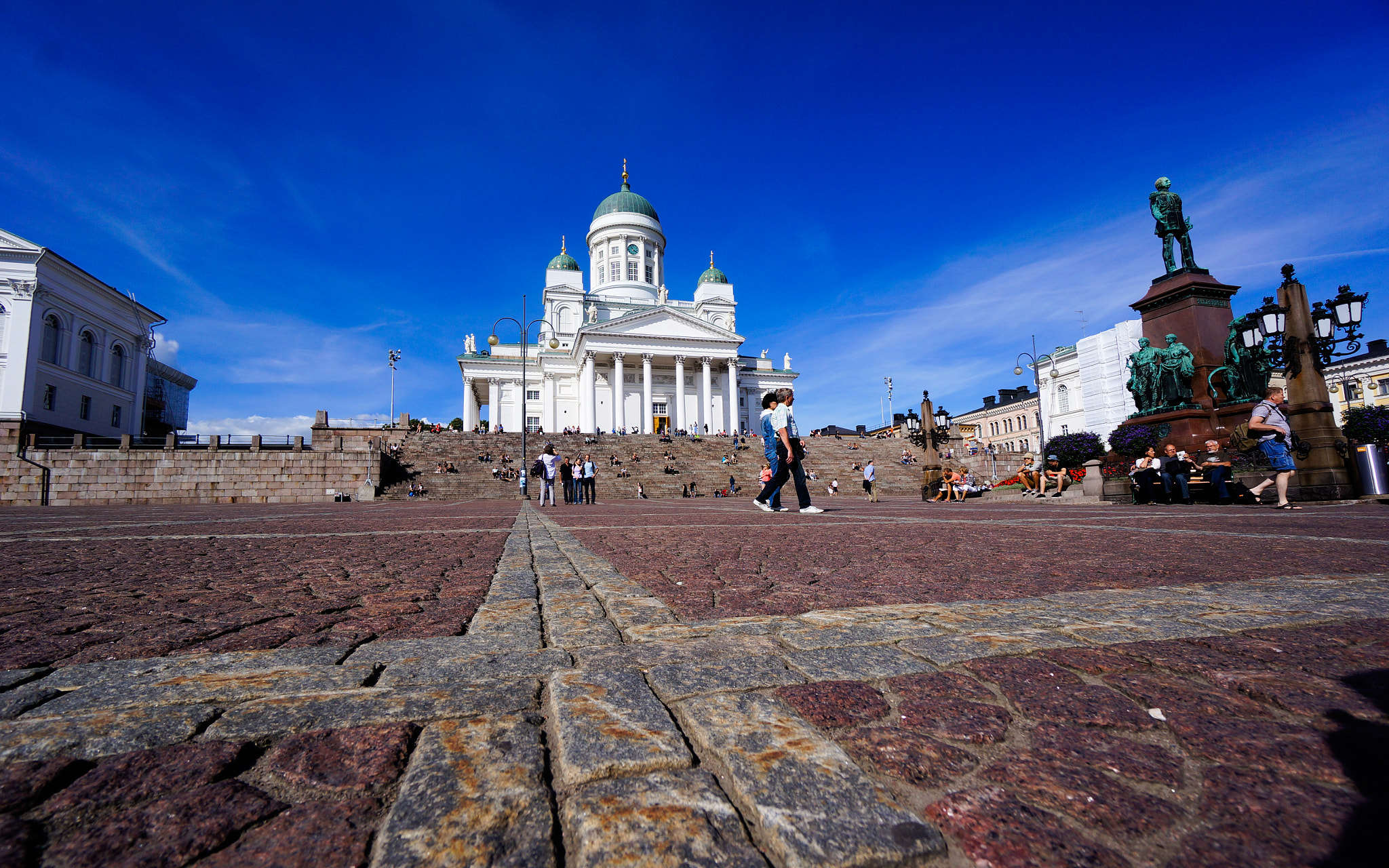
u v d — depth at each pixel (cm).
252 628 255
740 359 7562
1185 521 781
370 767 128
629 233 7469
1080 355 5803
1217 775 122
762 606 288
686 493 3562
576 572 402
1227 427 1423
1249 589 301
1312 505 1073
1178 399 1505
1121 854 98
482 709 157
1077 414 6062
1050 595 297
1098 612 254
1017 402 7562
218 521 1100
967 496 2020
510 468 3678
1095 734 141
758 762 125
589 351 5978
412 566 453
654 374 6750
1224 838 101
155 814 110
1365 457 1125
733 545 569
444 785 119
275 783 123
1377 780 117
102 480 3072
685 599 303
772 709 154
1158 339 1597
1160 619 239
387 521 1066
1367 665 181
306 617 276
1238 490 1218
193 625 262
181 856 99
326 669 189
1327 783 117
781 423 1115
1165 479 1285
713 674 180
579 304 7056
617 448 4350
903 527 762
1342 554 428
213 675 186
